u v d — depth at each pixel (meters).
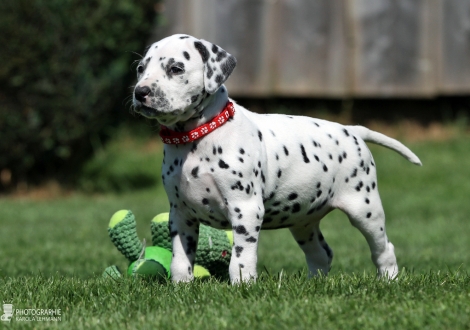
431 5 17.16
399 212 14.13
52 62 13.82
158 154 17.45
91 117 14.37
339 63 17.16
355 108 17.94
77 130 14.37
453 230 12.41
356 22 17.08
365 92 17.23
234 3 16.88
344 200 6.94
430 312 5.14
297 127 6.70
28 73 13.76
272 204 6.52
